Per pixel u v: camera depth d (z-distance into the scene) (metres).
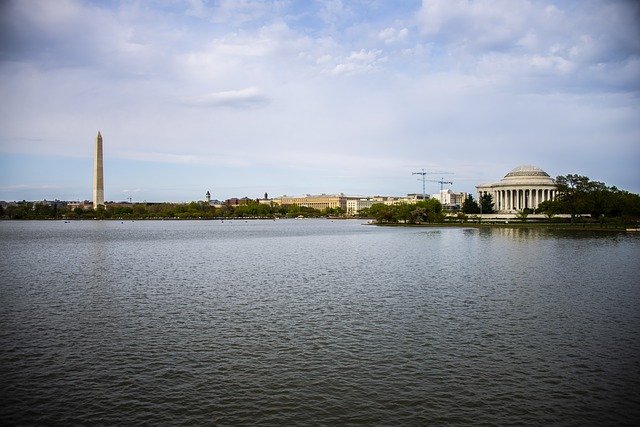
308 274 76.69
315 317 47.97
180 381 32.03
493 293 59.88
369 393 30.25
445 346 38.78
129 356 36.75
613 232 179.00
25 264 89.62
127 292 61.38
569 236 159.50
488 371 33.59
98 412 28.02
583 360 35.62
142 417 27.45
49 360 35.91
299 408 28.39
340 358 36.09
